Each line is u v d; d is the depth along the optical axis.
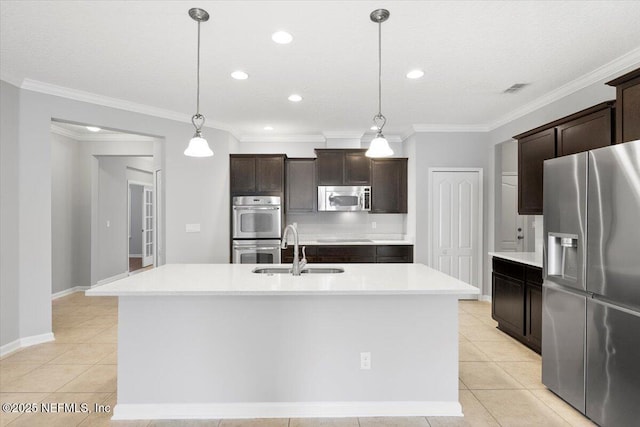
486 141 5.25
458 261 5.26
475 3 2.20
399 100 4.05
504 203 6.05
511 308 3.66
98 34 2.57
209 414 2.24
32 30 2.50
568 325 2.35
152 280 2.34
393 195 5.55
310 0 2.16
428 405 2.28
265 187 5.27
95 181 5.89
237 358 2.26
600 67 3.14
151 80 3.43
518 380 2.77
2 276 3.20
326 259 5.23
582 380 2.22
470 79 3.43
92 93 3.79
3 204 3.21
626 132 2.26
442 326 2.29
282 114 4.60
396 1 2.17
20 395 2.52
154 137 4.54
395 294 2.12
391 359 2.29
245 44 2.72
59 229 5.43
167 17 2.35
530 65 3.10
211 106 4.27
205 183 4.89
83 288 5.86
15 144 3.30
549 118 3.92
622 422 1.94
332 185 5.48
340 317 2.28
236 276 2.49
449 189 5.24
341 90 3.73
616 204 1.95
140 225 10.09
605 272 2.03
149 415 2.23
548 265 2.55
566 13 2.30
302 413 2.26
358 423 2.19
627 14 2.31
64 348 3.38
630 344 1.88
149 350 2.25
